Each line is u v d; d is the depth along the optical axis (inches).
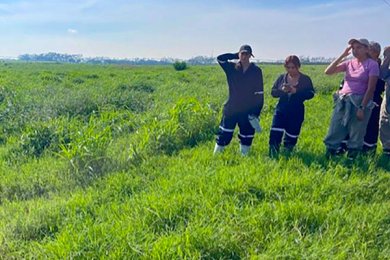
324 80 660.7
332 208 154.1
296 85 222.8
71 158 218.5
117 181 195.0
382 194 170.7
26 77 893.8
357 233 135.2
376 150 232.2
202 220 143.3
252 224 140.6
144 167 217.6
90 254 126.3
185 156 239.9
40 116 356.8
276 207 151.4
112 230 138.8
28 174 218.7
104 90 564.7
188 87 647.1
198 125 295.3
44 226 153.6
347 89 207.6
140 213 153.4
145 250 126.2
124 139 278.4
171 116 295.6
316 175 185.0
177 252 124.2
